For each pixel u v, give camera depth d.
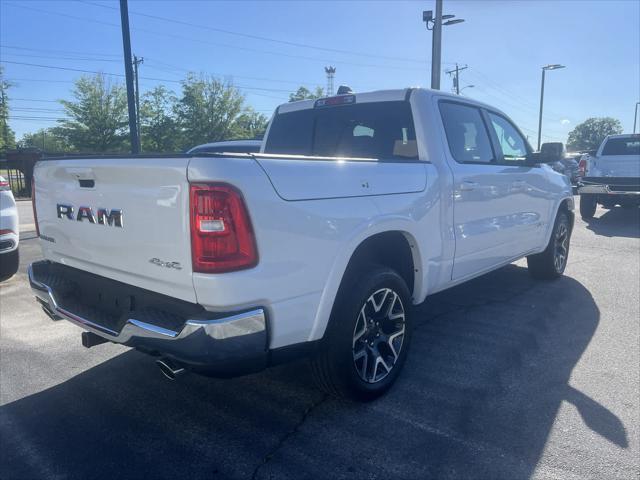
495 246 4.83
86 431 3.16
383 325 3.53
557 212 6.20
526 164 5.46
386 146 4.30
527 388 3.60
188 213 2.50
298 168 2.80
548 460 2.79
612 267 7.28
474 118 4.75
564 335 4.59
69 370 4.02
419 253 3.73
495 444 2.94
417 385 3.66
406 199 3.54
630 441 2.96
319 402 3.47
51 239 3.61
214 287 2.47
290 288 2.73
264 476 2.71
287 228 2.68
